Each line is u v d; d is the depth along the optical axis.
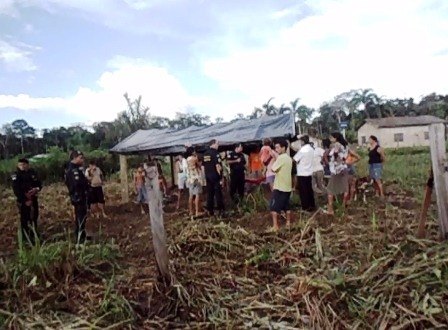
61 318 3.93
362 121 55.00
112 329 3.70
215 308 4.02
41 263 4.80
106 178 24.25
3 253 6.47
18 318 3.88
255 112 38.78
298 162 8.60
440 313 3.35
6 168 22.77
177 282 4.34
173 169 17.34
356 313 3.62
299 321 3.68
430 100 63.75
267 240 6.45
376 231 6.00
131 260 5.91
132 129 37.81
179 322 3.86
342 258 5.01
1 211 12.46
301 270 4.78
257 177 12.42
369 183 11.06
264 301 4.16
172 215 9.91
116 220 10.16
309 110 50.50
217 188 9.46
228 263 5.39
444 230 4.68
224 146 12.63
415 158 20.81
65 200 15.33
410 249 4.53
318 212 8.00
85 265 5.19
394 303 3.58
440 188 4.70
